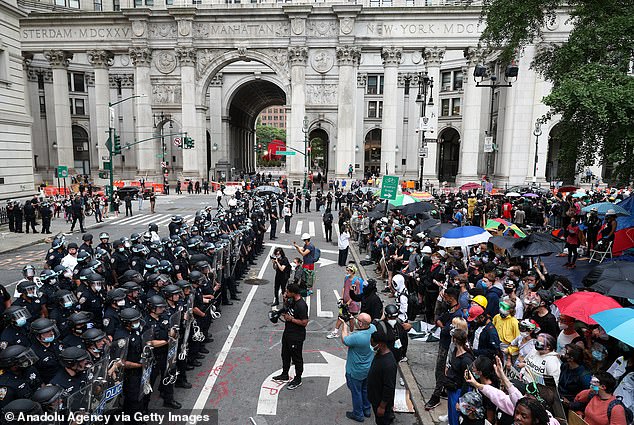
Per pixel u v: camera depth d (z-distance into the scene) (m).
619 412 4.93
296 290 8.10
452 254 12.60
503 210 22.66
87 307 8.38
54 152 57.81
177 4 44.62
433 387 8.05
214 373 8.73
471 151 42.66
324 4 42.56
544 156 40.97
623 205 15.04
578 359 6.13
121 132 59.25
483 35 16.86
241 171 66.75
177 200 40.81
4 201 28.48
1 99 28.50
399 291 10.94
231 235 13.73
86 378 5.33
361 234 20.34
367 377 6.59
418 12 41.66
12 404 4.21
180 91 45.69
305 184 43.06
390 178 17.12
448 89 58.69
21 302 7.88
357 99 60.16
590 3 13.94
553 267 15.20
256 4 43.12
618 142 11.88
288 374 8.57
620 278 8.19
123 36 44.97
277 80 57.25
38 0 50.69
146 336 6.47
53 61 45.75
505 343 7.41
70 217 28.31
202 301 9.01
